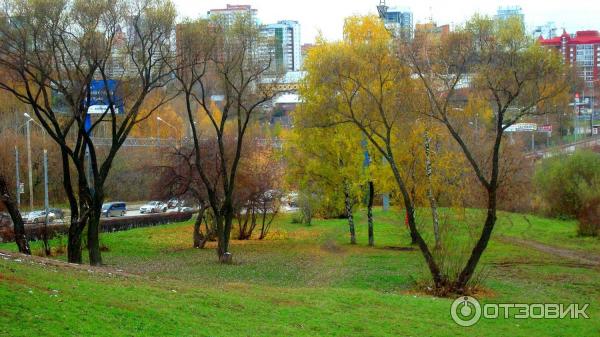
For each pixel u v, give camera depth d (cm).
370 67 2891
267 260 3769
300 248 4475
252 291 2139
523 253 4212
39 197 6894
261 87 3672
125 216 6562
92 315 1357
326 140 4434
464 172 4266
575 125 8344
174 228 6003
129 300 1588
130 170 6688
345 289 2400
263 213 5384
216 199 4022
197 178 4416
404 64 2912
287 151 4641
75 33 2978
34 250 3997
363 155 4350
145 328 1365
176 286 1984
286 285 2758
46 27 2888
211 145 4516
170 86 4184
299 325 1708
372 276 3097
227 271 3247
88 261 3634
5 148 5544
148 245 4697
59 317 1284
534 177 6228
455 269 2644
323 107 3784
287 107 9538
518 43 2566
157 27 3181
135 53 3297
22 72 2914
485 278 2802
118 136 3219
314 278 3047
